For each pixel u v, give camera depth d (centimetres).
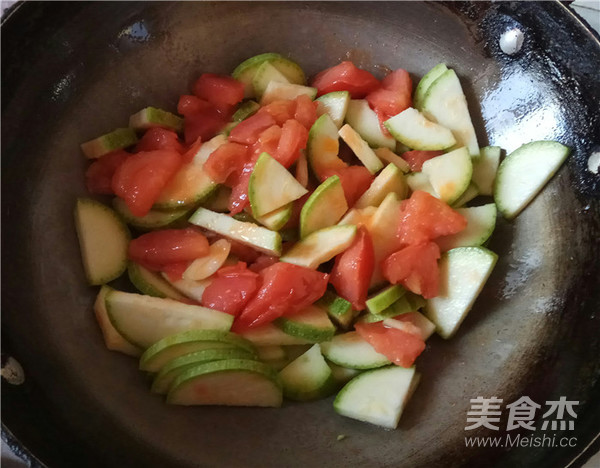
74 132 29
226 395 27
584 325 28
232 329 28
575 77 30
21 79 26
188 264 30
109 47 29
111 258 29
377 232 30
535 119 32
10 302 25
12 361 24
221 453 26
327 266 31
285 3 33
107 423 25
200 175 31
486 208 31
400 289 30
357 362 29
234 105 34
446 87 34
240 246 30
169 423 26
